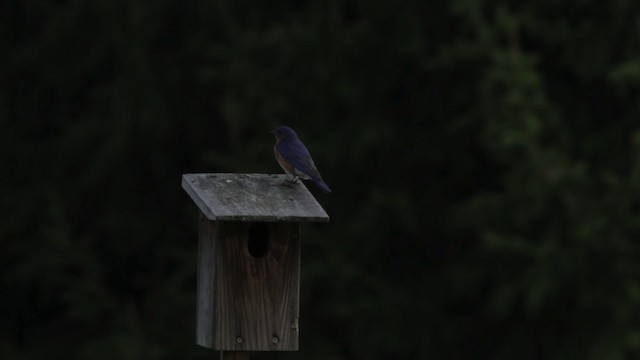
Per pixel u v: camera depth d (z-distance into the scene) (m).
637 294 18.16
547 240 18.12
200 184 8.61
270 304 8.47
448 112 19.78
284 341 8.48
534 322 19.27
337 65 19.41
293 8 20.75
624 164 19.05
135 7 20.12
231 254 8.42
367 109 19.61
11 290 21.38
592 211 18.11
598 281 18.30
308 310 19.45
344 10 20.33
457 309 20.12
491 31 18.42
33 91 21.56
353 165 19.55
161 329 19.64
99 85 21.28
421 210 19.97
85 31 21.08
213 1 19.98
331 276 19.22
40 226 20.64
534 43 19.56
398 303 19.52
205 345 8.61
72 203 20.81
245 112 19.05
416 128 19.91
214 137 20.83
